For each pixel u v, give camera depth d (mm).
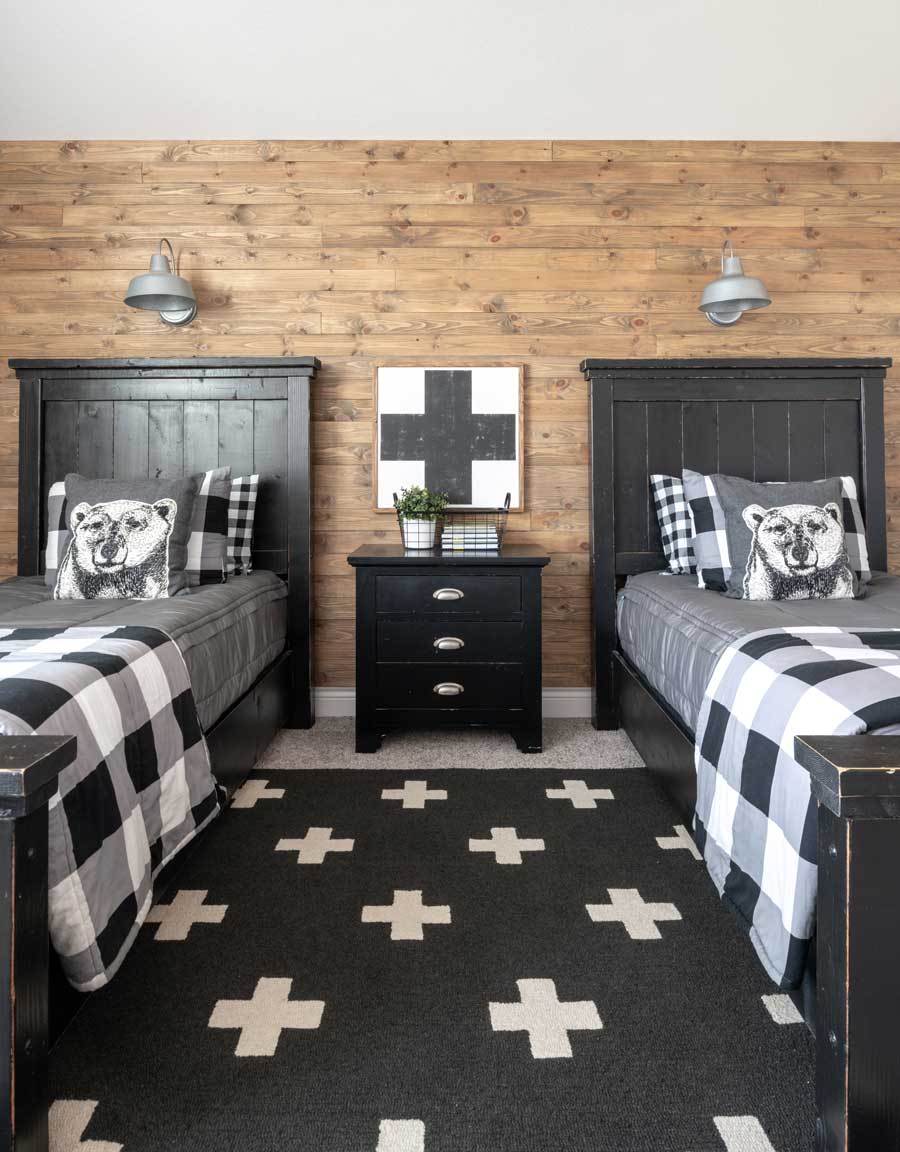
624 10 2371
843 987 855
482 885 1752
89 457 3002
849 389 2977
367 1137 1038
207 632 1992
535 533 3145
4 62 2584
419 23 2416
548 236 3121
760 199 3127
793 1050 1210
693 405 2992
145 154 3107
